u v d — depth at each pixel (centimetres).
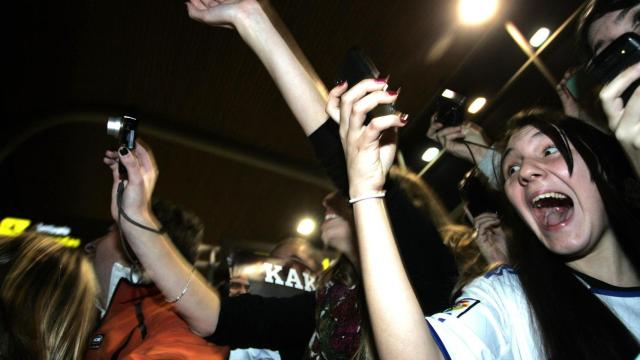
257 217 617
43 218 388
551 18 313
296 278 214
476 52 348
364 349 107
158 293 134
